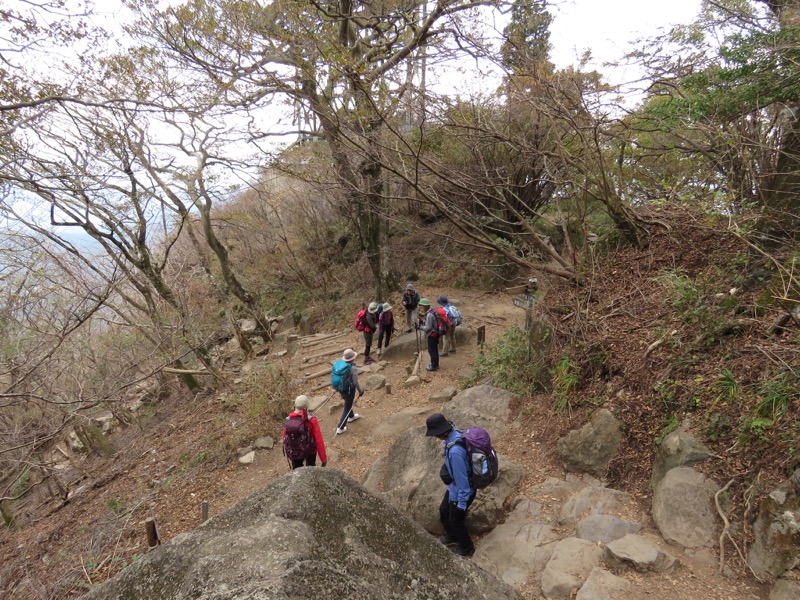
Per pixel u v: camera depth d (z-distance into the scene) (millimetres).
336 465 7176
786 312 4191
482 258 15203
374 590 2016
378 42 10492
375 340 12570
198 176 11969
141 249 10398
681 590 3068
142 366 12062
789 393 3652
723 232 5477
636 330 5629
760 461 3543
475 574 2643
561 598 3281
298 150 11258
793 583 2836
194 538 2281
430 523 4652
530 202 12109
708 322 4867
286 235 18656
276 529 2080
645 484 4273
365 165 9539
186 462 8312
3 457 7855
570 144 8508
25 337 7438
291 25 7559
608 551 3434
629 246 7219
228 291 17281
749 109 5523
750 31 5145
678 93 6648
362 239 14312
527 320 7402
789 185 5203
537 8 7707
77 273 9609
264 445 8062
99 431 11117
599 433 4867
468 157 10422
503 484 4809
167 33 8664
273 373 9781
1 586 6207
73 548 6418
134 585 2055
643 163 8586
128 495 7695
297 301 17734
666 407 4539
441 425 4109
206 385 12797
